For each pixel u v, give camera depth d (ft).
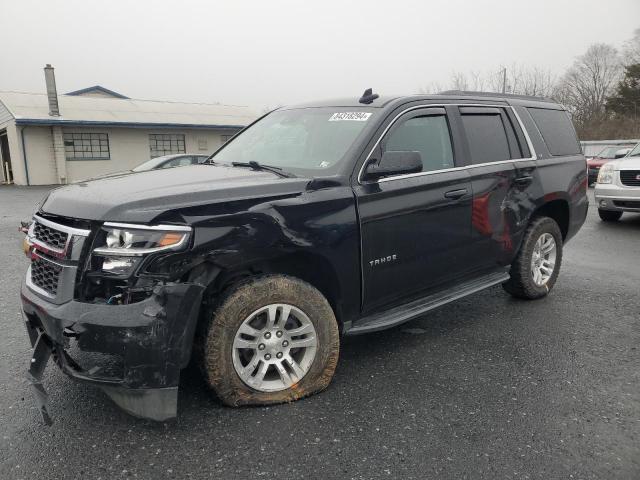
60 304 9.16
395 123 12.73
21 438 9.46
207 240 9.33
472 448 9.27
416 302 13.52
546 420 10.21
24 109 82.99
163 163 46.34
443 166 13.66
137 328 8.74
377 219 11.75
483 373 12.22
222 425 9.88
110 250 8.89
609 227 33.24
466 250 14.17
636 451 9.23
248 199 9.99
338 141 12.42
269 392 10.55
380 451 9.15
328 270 11.13
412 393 11.23
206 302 10.18
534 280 17.21
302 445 9.30
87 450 9.12
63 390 11.21
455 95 14.96
